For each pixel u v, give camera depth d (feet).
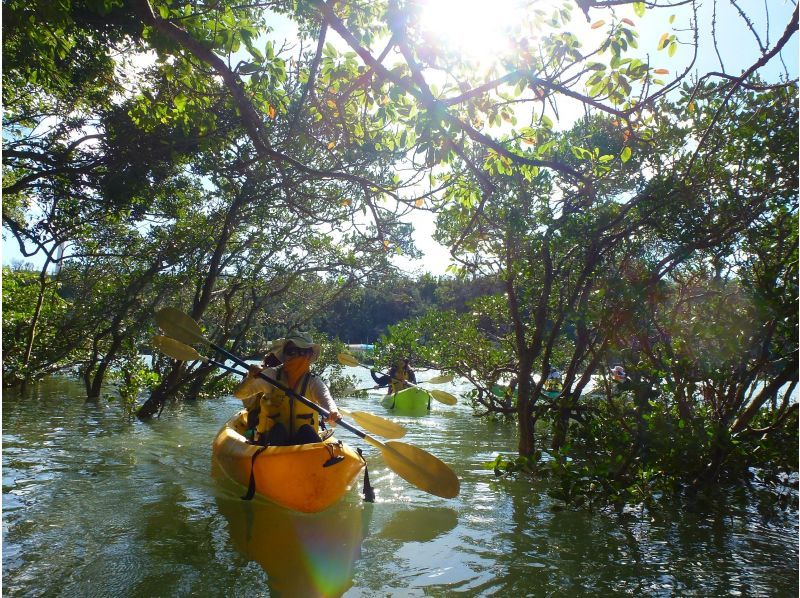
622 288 17.80
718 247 18.58
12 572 11.10
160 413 32.14
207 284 33.86
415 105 14.21
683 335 17.93
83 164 22.88
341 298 51.26
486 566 12.20
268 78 15.16
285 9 16.72
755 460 17.51
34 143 23.06
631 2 10.37
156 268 36.04
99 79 21.54
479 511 15.99
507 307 31.91
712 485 17.19
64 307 40.57
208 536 13.51
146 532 13.61
